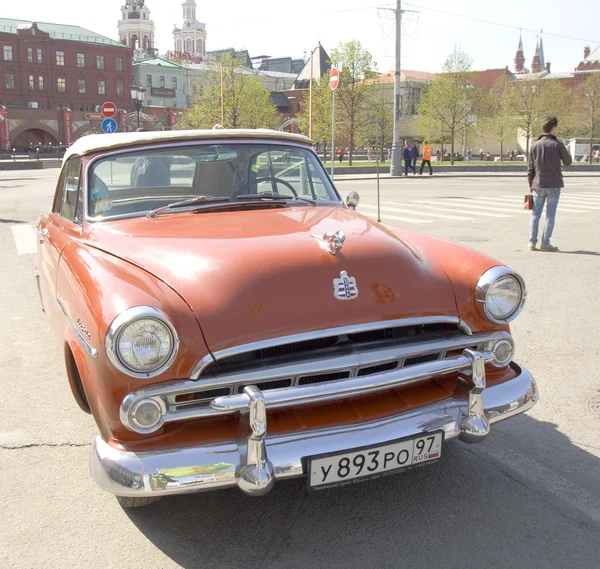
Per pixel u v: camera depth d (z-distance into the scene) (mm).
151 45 137625
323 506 3156
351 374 2801
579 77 96750
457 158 62500
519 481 3365
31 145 82062
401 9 29891
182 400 2639
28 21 92500
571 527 2971
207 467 2527
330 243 3004
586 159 56844
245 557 2777
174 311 2609
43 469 3521
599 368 4953
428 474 3438
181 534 2939
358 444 2678
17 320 6312
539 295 7102
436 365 2865
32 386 4688
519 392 3082
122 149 3861
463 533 2926
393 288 2930
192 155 3971
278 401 2574
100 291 2699
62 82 90875
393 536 2912
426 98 54594
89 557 2779
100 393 2592
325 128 45656
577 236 11219
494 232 11617
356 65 44219
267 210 3811
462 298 3070
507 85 55781
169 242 3127
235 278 2754
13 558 2766
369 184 25484
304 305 2740
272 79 126375
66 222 4156
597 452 3668
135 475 2484
